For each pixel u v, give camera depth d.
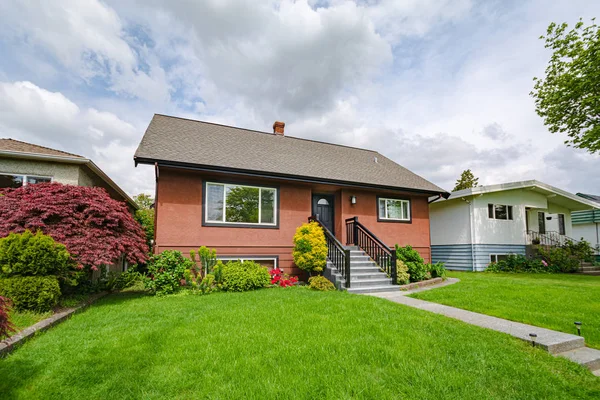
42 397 2.77
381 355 3.60
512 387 3.03
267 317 5.01
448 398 2.79
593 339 4.47
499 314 5.68
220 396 2.75
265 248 10.05
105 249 6.49
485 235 15.47
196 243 9.06
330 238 9.68
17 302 5.03
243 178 9.98
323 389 2.89
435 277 10.68
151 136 9.88
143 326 4.70
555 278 11.77
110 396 2.79
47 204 6.48
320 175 10.78
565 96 13.24
